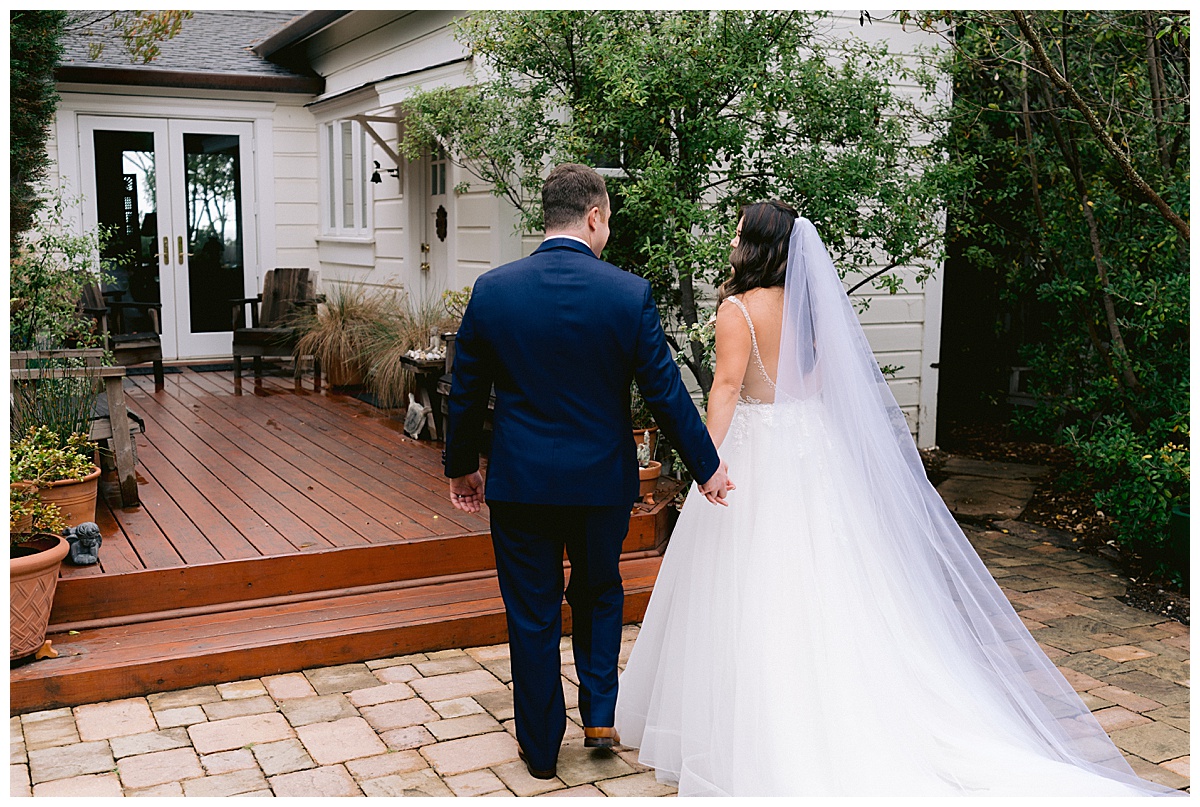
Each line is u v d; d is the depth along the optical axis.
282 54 10.03
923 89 6.36
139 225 9.52
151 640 3.54
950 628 3.15
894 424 3.28
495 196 6.35
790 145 5.28
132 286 9.58
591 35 4.98
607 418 2.77
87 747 2.99
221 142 9.78
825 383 3.04
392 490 5.04
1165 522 4.61
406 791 2.77
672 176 4.90
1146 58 5.30
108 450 4.80
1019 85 5.58
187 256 9.77
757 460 2.94
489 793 2.78
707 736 2.81
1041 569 4.98
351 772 2.88
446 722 3.22
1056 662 3.83
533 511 2.77
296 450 5.98
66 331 6.02
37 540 3.45
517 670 2.85
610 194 5.35
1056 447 7.52
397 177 8.36
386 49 8.29
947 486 6.46
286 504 4.73
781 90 4.82
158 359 8.21
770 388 2.98
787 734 2.70
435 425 6.32
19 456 3.75
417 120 5.91
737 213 5.00
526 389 2.76
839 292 3.06
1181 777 2.92
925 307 7.11
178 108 9.49
